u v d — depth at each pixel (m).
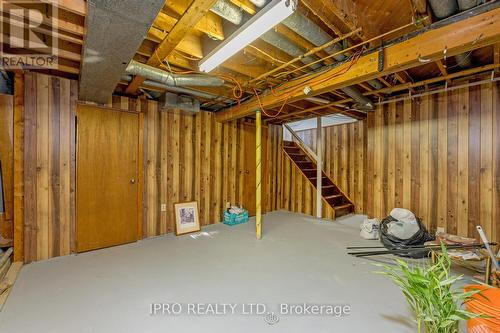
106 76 2.38
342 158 5.90
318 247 3.41
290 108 4.61
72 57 2.35
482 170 3.20
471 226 3.27
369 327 1.76
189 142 4.34
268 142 5.82
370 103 4.04
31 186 2.86
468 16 1.76
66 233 3.08
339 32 2.10
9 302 2.04
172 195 4.11
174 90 3.53
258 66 2.99
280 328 1.76
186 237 3.87
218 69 3.00
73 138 3.13
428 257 2.83
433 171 3.62
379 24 2.26
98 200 3.31
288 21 1.86
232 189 5.05
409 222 3.22
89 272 2.60
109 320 1.83
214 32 2.14
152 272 2.61
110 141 3.42
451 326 1.31
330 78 2.66
